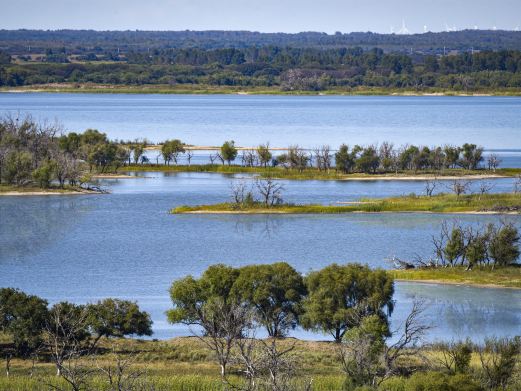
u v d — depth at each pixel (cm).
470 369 14788
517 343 16375
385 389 13750
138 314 17812
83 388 12912
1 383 14200
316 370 15338
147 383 13388
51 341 16425
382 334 16525
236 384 13900
